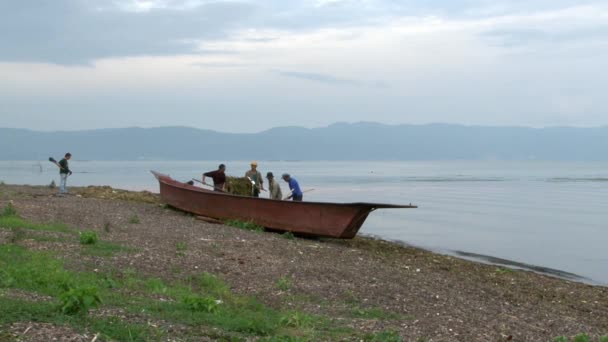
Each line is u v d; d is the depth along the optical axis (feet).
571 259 73.56
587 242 90.02
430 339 27.25
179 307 27.20
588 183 324.39
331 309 31.91
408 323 30.17
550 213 141.90
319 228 61.87
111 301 26.40
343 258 49.88
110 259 37.86
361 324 28.60
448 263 58.59
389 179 362.12
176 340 21.71
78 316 22.33
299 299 33.71
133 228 54.60
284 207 63.62
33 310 22.27
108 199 89.25
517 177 409.49
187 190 72.95
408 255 61.46
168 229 55.83
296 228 63.00
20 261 33.55
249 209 66.03
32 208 62.18
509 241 89.86
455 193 221.87
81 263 35.60
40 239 41.65
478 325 31.12
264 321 26.45
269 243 52.60
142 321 23.41
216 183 76.89
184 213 76.18
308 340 24.64
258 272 39.70
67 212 61.87
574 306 42.57
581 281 57.82
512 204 170.09
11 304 22.67
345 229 60.80
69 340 19.49
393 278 41.88
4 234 42.24
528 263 69.21
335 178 378.12
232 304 30.60
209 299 27.66
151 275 35.40
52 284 28.91
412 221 115.03
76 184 210.18
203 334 22.98
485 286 45.62
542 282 52.29
